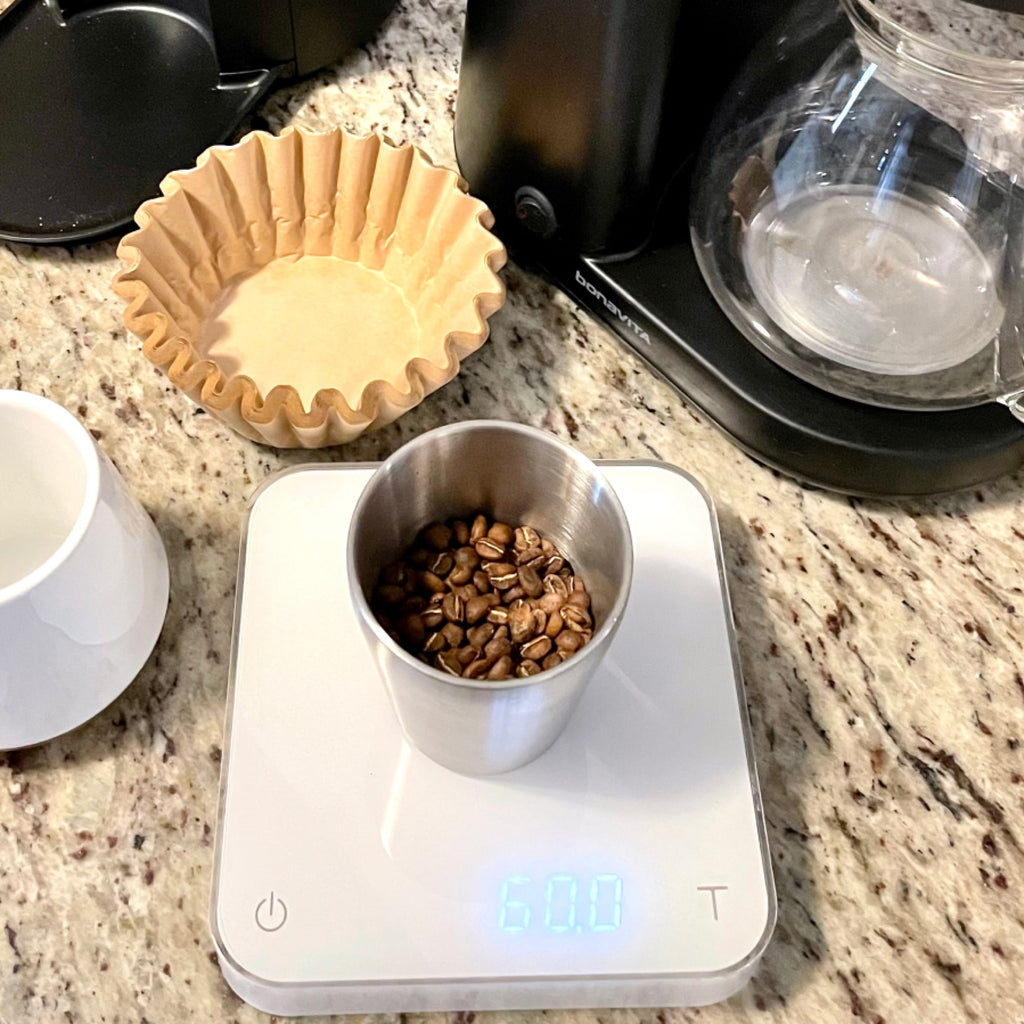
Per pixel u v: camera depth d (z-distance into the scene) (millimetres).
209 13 502
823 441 416
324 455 441
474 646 349
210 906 333
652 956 330
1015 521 445
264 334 462
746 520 438
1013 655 413
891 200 468
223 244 472
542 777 360
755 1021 335
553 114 408
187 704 381
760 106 454
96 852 352
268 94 542
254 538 403
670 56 386
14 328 461
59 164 492
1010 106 404
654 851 348
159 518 421
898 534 439
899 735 392
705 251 453
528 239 474
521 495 365
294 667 377
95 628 331
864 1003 341
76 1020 325
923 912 358
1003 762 388
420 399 412
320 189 472
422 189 460
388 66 561
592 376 471
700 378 441
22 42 532
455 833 348
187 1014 328
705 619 396
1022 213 442
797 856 365
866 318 435
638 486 422
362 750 362
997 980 347
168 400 449
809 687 400
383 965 325
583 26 371
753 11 427
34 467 348
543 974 326
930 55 387
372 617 287
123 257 424
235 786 353
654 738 370
